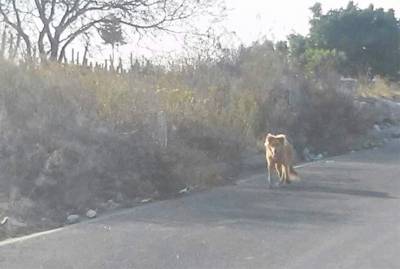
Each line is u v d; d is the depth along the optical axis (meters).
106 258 10.30
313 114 28.11
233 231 12.23
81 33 30.73
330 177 19.34
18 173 14.88
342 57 54.41
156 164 17.03
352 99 30.73
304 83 28.70
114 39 31.11
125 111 18.30
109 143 16.97
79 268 9.73
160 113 18.33
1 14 28.78
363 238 11.55
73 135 16.70
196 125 20.28
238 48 30.77
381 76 64.94
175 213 14.11
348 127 29.97
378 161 23.56
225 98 23.92
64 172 15.10
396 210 14.14
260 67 27.56
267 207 14.69
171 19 30.86
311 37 65.81
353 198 15.74
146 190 16.23
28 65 18.92
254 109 24.36
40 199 14.31
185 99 21.11
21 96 17.11
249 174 20.33
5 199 13.95
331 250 10.71
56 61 21.34
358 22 65.38
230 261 10.08
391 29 65.75
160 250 10.80
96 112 18.02
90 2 30.16
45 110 16.98
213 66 27.48
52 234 12.13
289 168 18.02
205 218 13.52
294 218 13.42
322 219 13.29
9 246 11.19
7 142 15.53
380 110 36.59
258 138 23.80
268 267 9.71
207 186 17.70
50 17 29.61
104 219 13.53
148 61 25.48
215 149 20.41
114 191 15.67
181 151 18.20
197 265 9.86
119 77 21.30
